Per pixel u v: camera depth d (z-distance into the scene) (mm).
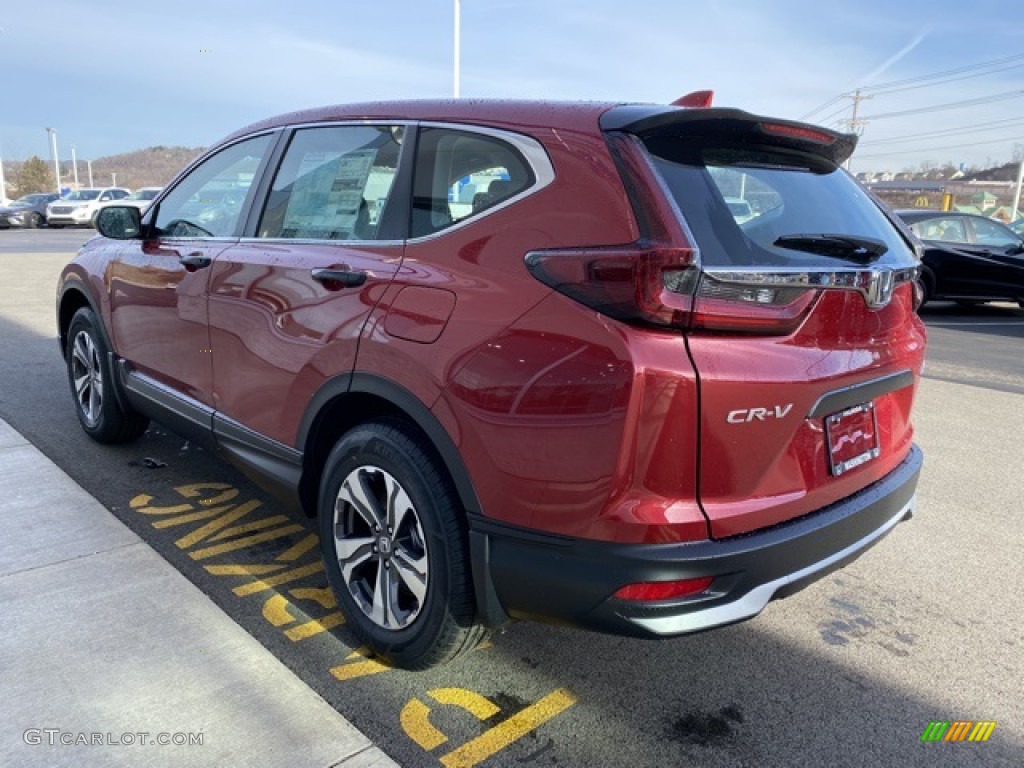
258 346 3145
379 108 3004
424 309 2480
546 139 2377
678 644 3035
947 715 2668
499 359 2266
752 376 2125
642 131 2262
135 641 2775
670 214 2088
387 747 2402
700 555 2111
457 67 17234
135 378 4152
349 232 2918
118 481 4285
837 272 2279
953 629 3209
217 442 3523
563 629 3107
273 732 2377
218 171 3764
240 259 3283
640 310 2033
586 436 2109
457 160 2609
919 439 5852
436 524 2469
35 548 3395
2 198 45250
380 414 2859
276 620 3047
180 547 3598
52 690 2498
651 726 2555
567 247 2209
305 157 3242
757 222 2328
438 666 2738
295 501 3135
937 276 12406
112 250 4352
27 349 7316
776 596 2316
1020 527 4230
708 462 2115
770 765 2404
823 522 2385
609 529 2111
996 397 7309
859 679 2850
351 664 2795
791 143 2617
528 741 2461
